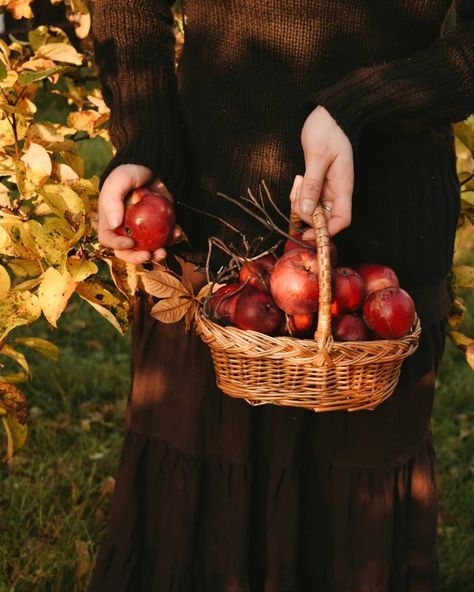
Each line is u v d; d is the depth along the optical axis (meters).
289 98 1.59
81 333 3.99
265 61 1.58
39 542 2.54
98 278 1.77
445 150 1.71
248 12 1.56
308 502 1.82
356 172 1.62
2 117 1.87
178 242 1.65
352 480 1.78
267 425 1.76
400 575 1.87
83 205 1.69
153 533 1.87
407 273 1.68
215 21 1.60
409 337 1.52
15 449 1.89
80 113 2.11
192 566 1.84
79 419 3.30
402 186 1.63
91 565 2.41
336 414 1.75
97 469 2.98
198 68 1.66
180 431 1.78
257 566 1.87
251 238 1.67
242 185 1.64
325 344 1.41
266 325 1.50
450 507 2.81
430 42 1.64
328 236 1.42
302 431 1.75
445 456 3.12
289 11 1.54
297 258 1.48
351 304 1.52
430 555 1.88
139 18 1.69
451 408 3.44
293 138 1.60
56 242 1.65
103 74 1.72
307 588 1.88
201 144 1.66
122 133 1.67
